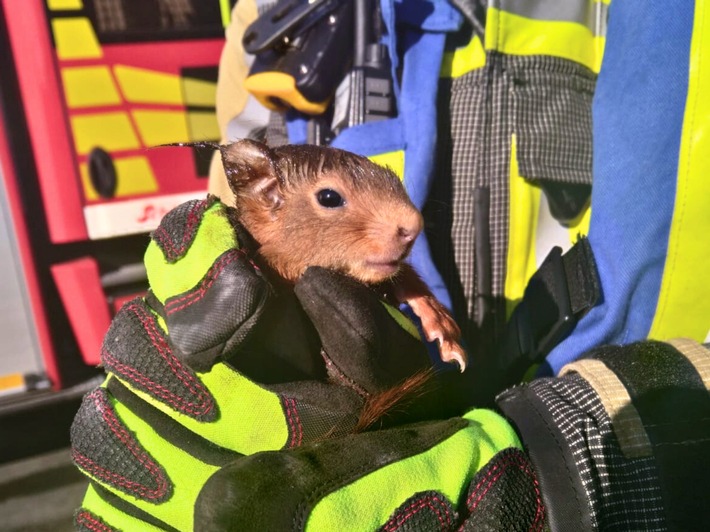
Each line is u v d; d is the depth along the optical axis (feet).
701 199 0.56
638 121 0.59
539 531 0.37
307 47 0.67
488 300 0.68
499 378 0.65
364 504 0.33
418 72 0.68
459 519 0.36
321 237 0.50
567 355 0.59
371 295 0.43
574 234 0.71
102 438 0.40
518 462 0.39
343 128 0.68
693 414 0.40
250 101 0.94
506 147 0.68
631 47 0.61
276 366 0.40
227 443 0.39
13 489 1.37
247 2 0.97
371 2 0.68
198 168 1.52
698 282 0.58
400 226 0.50
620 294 0.58
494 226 0.68
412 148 0.65
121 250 1.50
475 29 0.69
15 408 1.46
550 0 0.72
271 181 0.53
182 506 0.38
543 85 0.70
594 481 0.38
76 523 0.42
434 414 0.53
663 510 0.38
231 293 0.35
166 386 0.39
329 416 0.40
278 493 0.32
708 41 0.55
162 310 0.40
